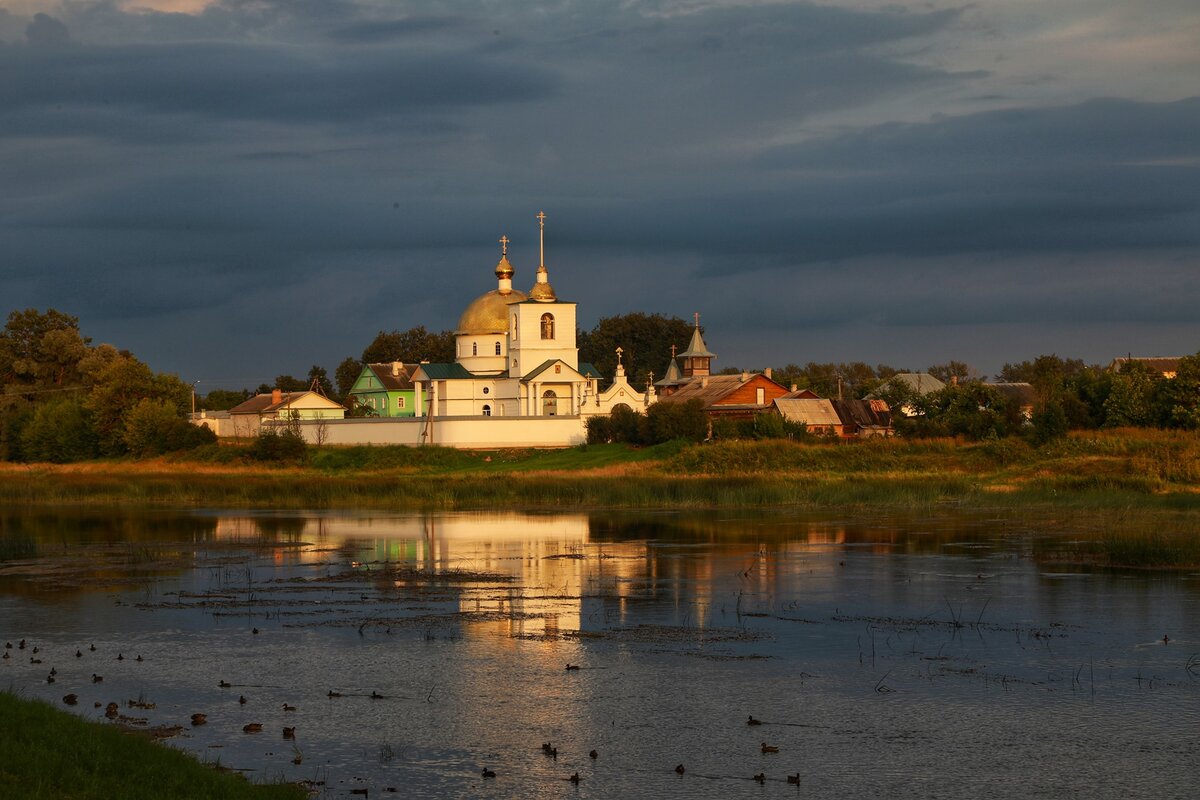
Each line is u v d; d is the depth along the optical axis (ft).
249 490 374.22
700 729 111.34
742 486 347.97
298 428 547.90
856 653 140.56
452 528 278.26
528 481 376.27
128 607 172.55
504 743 107.34
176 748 98.73
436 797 94.17
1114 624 155.84
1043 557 216.54
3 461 576.20
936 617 161.38
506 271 631.56
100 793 80.48
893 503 321.73
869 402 582.76
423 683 127.34
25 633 154.30
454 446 502.38
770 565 209.97
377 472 469.16
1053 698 121.08
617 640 147.74
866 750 105.29
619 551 231.09
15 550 235.61
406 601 175.94
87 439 552.82
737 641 147.13
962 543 237.86
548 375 568.41
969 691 123.85
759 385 584.81
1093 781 97.66
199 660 138.21
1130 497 306.76
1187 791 95.55
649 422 475.31
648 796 94.48
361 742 107.55
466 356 620.90
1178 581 188.65
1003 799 93.86
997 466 380.37
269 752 104.63
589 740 108.27
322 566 213.87
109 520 307.58
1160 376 527.40
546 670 132.77
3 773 80.33
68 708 117.91
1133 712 116.37
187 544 249.14
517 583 191.93
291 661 137.28
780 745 106.73
